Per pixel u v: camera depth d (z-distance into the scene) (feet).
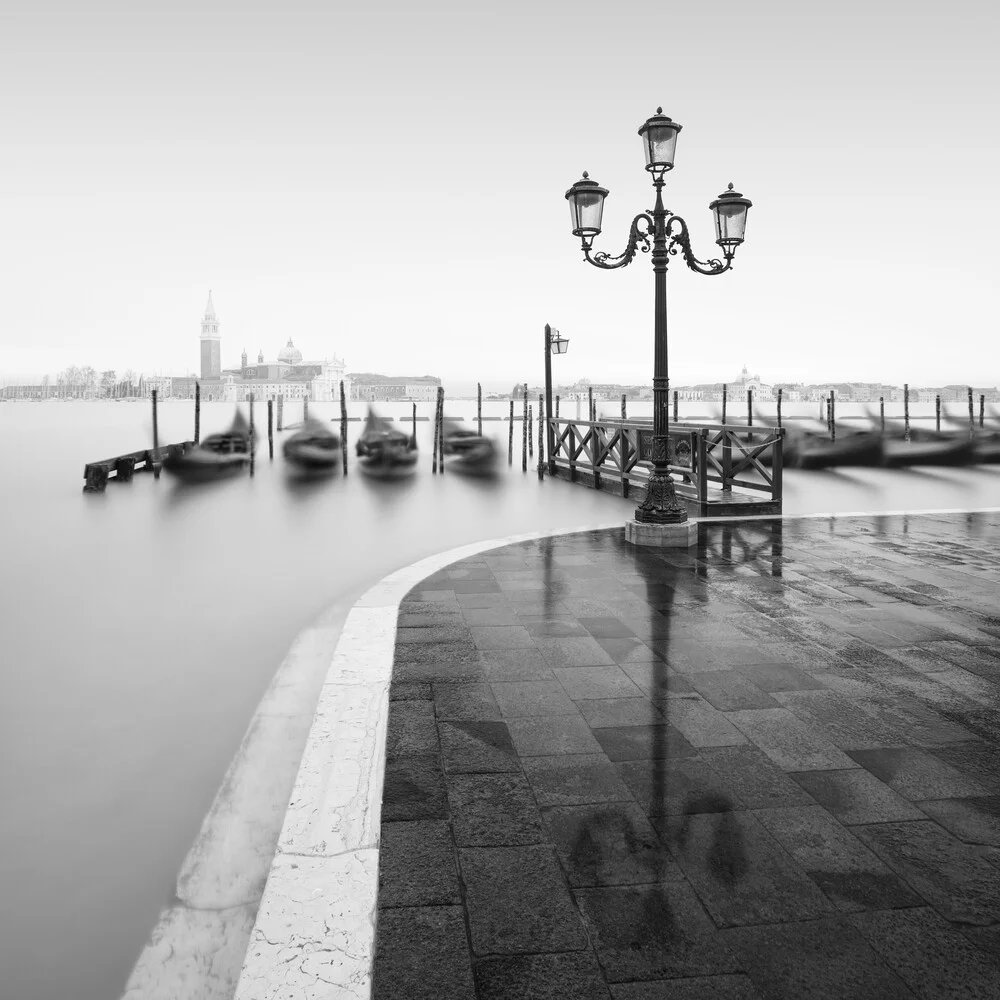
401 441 128.98
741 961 7.41
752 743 12.34
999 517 37.68
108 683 21.56
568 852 9.30
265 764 14.70
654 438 30.78
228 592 33.01
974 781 11.03
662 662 16.35
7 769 16.35
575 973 7.27
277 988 7.13
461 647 17.49
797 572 25.31
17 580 35.76
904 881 8.66
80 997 9.86
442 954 7.56
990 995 6.94
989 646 17.30
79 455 129.70
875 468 93.81
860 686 14.87
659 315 30.07
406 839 9.63
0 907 11.68
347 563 40.09
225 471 101.50
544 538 32.22
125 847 13.33
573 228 30.37
